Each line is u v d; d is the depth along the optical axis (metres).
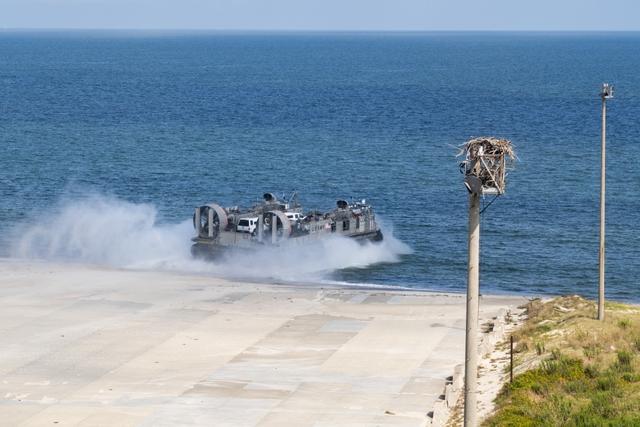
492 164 38.03
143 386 62.59
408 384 62.75
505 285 97.75
